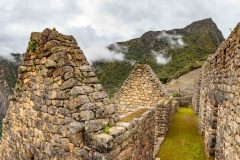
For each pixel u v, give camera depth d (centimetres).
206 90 1331
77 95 511
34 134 614
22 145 666
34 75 623
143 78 1495
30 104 635
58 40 582
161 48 15525
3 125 769
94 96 545
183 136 1451
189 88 4803
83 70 573
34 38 630
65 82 530
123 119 627
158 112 1402
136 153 639
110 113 559
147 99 1487
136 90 1501
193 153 1176
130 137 581
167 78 6850
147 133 761
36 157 603
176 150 1222
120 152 520
